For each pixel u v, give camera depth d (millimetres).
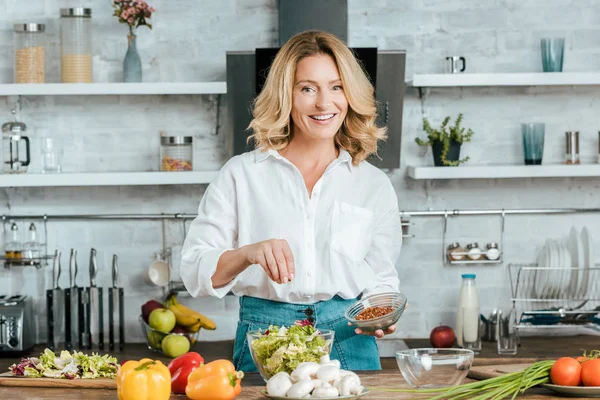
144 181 3828
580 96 4164
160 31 4070
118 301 4051
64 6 4051
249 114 3840
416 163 4141
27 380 2012
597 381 1840
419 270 4152
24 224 4094
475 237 4168
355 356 2326
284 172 2357
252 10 4070
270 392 1711
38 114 4086
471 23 4105
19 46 3885
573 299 3971
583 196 4180
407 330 4156
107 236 4113
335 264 2324
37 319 4105
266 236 2332
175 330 3854
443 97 4125
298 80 2268
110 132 4102
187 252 2291
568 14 4129
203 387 1776
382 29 4090
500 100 4141
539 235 4176
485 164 4145
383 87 3799
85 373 2041
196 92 3805
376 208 2432
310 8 3844
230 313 4125
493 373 1991
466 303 3770
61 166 4078
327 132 2275
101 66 4070
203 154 4113
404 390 1830
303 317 2312
